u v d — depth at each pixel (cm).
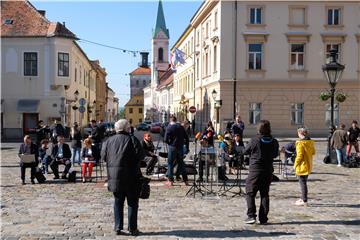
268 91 4147
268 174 927
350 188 1407
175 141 1451
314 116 4156
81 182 1563
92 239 820
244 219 981
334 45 4181
